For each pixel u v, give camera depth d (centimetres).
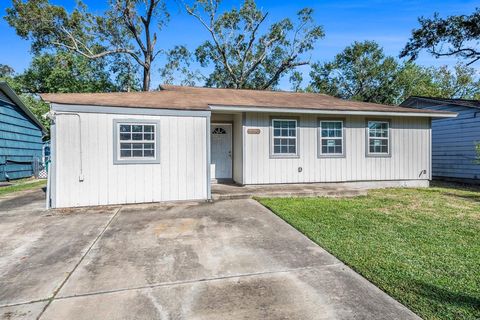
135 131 651
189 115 686
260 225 486
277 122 866
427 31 1523
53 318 224
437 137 1241
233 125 954
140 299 251
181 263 330
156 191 666
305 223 486
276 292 263
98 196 627
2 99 1063
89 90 2325
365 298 253
